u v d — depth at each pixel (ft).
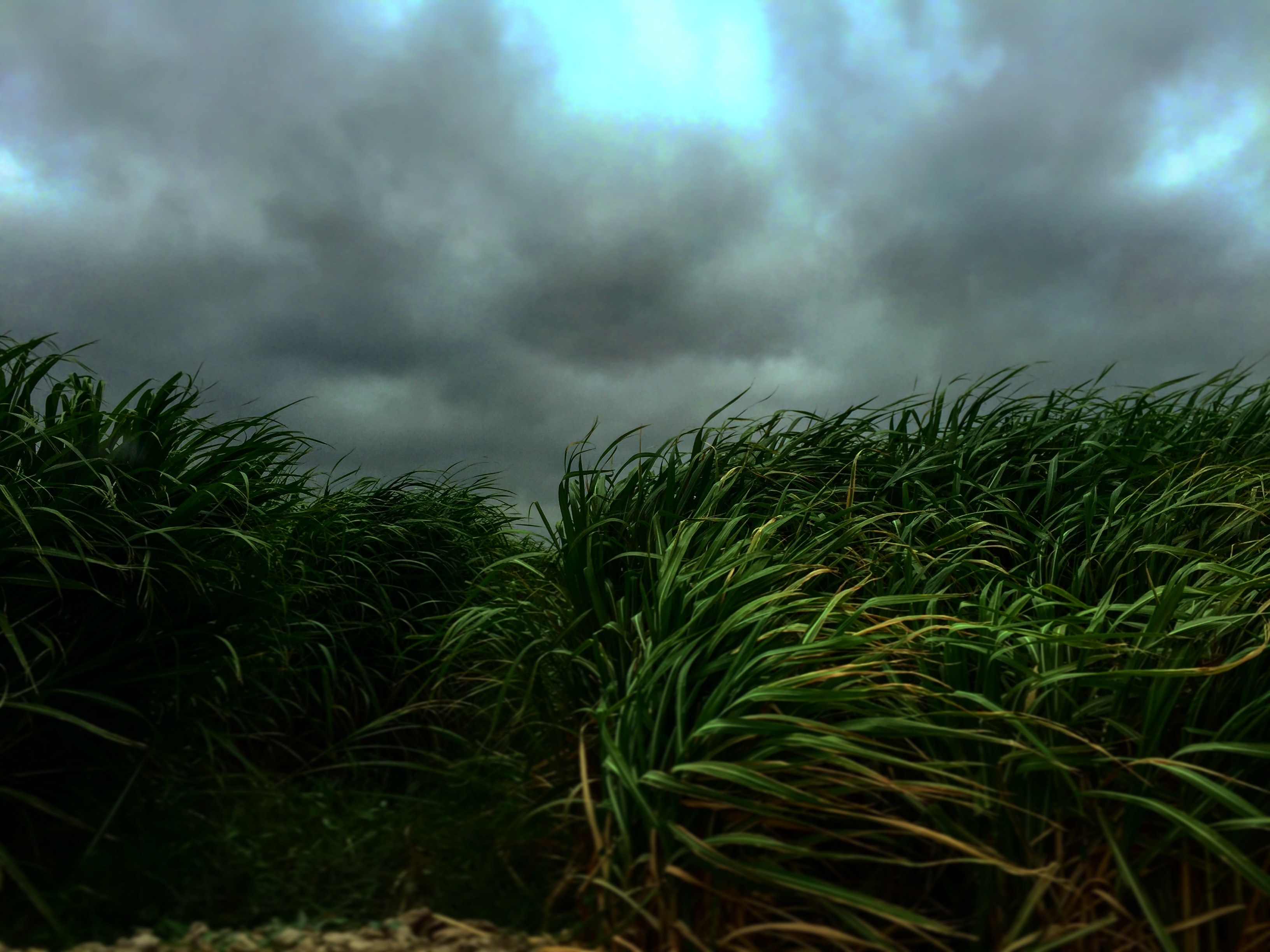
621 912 7.86
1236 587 9.56
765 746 8.16
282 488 14.43
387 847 9.78
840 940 7.34
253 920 8.69
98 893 8.55
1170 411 17.37
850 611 10.68
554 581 13.02
